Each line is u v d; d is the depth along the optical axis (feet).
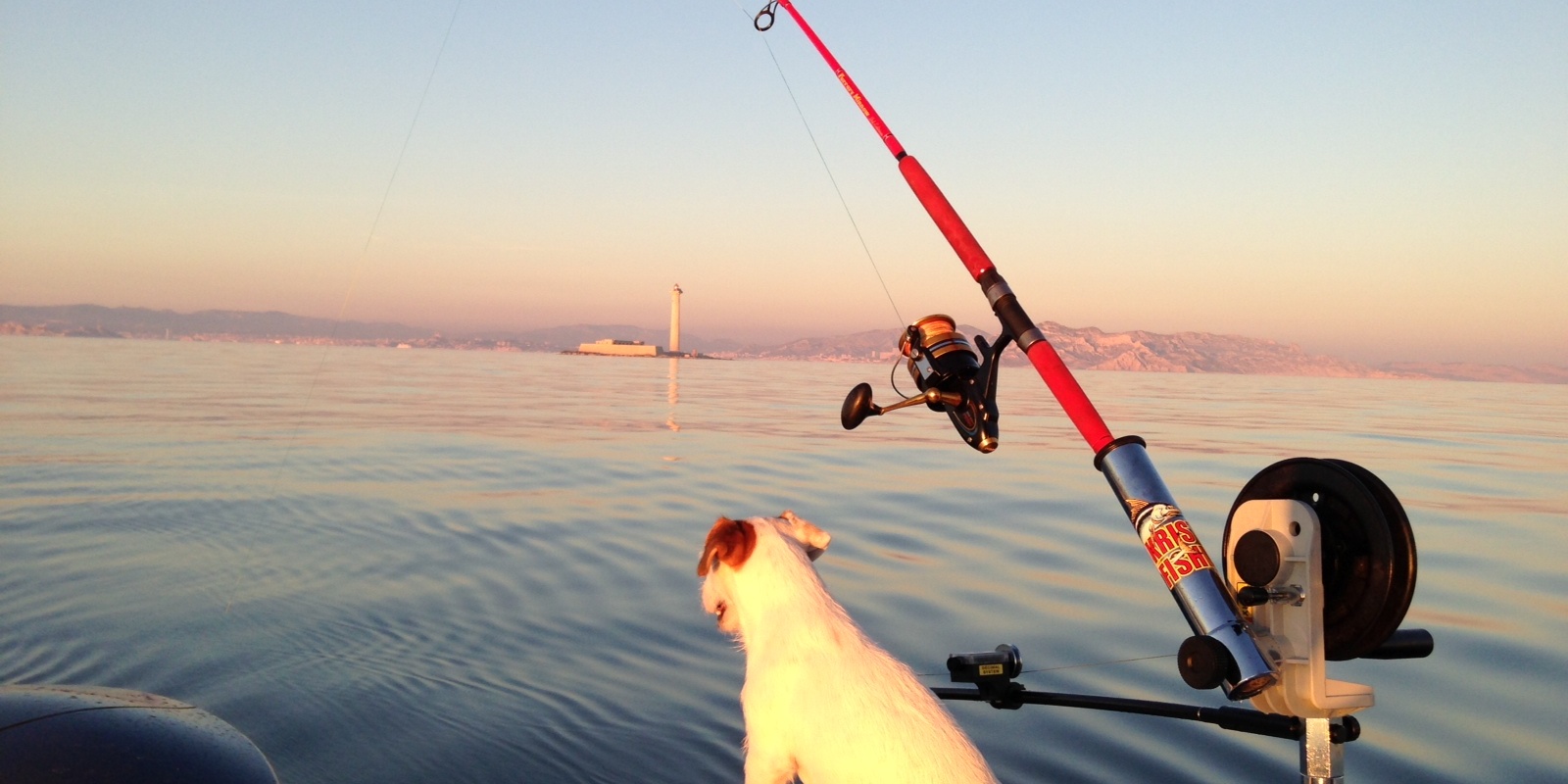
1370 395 196.34
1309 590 6.65
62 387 103.50
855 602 23.56
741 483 43.06
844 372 277.23
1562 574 27.81
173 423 65.36
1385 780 13.97
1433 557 30.25
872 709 8.11
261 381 127.95
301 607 21.54
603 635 20.21
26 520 31.04
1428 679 18.60
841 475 46.26
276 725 14.90
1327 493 7.00
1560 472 53.11
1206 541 31.24
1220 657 6.34
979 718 16.22
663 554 28.30
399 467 45.96
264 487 38.86
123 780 6.98
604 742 14.67
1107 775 13.97
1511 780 13.96
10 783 6.80
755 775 8.65
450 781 13.14
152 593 22.30
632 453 54.54
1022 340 7.77
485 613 21.56
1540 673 18.85
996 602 23.61
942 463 52.06
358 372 168.35
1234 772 14.08
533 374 188.75
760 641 8.88
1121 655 19.63
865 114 9.59
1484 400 184.03
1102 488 43.06
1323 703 6.67
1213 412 108.78
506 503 36.73
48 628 19.40
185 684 16.56
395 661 18.15
